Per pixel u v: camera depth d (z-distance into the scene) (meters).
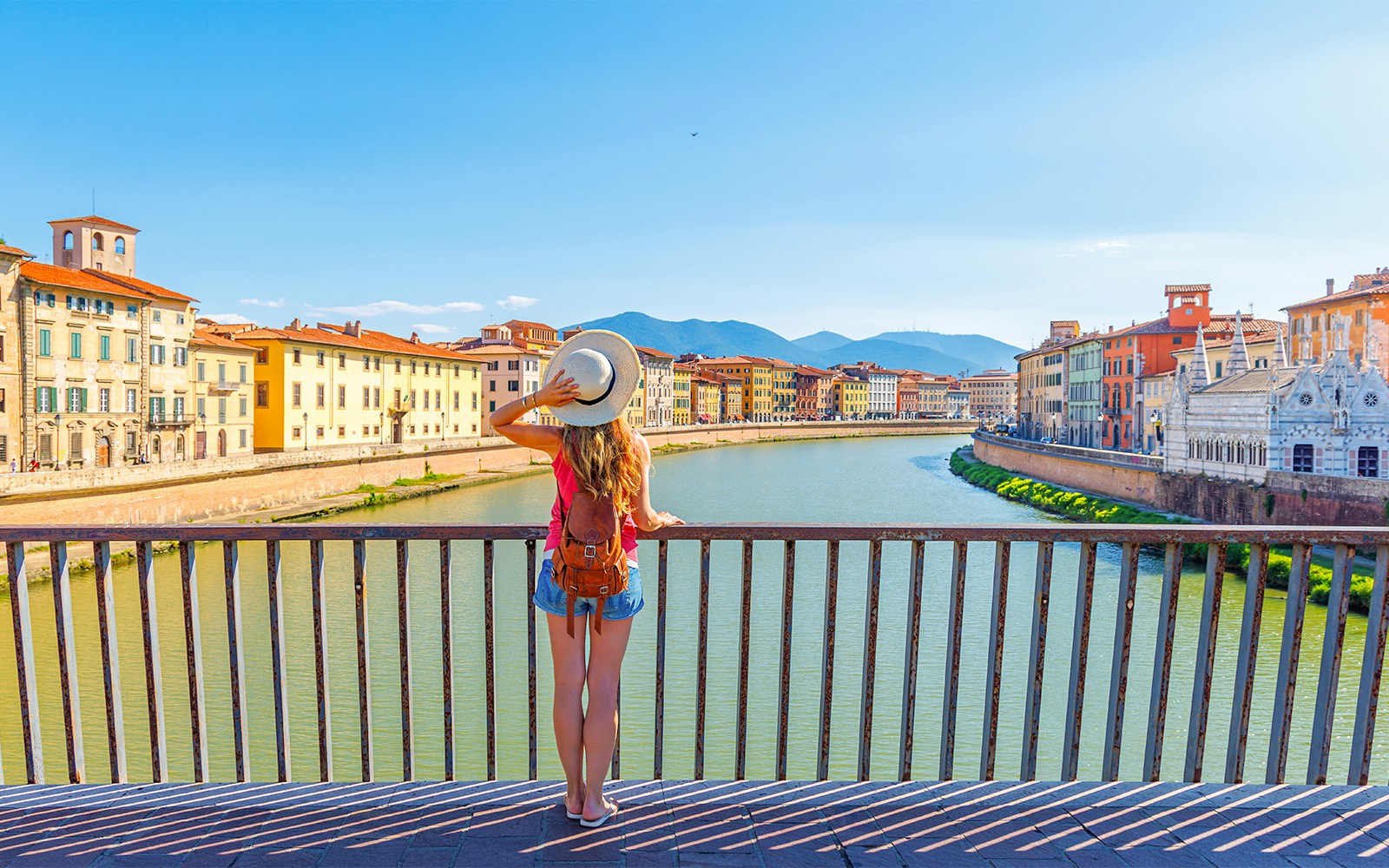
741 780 4.54
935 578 35.41
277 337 75.69
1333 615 4.41
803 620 29.45
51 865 3.72
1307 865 3.79
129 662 24.22
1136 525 4.41
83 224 65.81
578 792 4.09
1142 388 89.62
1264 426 46.22
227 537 4.33
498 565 38.53
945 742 4.58
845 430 190.88
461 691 22.62
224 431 70.31
